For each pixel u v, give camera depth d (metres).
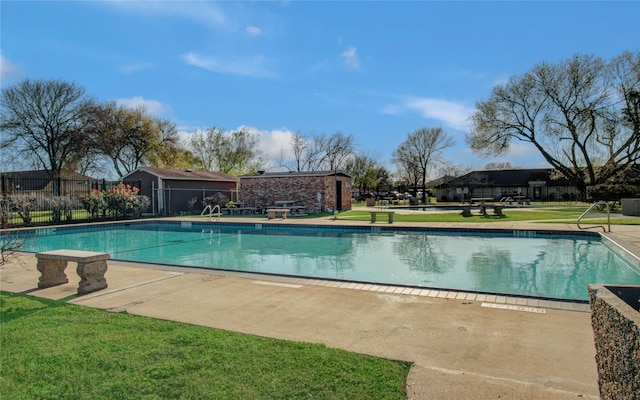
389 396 2.48
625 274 7.88
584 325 3.88
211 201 25.97
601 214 19.25
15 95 27.95
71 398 2.56
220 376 2.77
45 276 5.91
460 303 4.74
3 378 2.82
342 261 9.62
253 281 6.08
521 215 19.25
